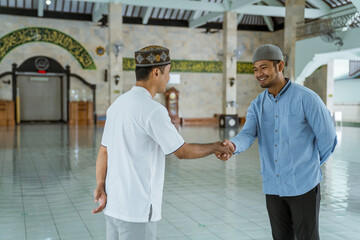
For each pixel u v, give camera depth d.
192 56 22.98
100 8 19.19
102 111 21.53
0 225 3.87
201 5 17.48
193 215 4.21
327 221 3.99
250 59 23.95
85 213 4.30
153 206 1.80
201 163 7.90
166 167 7.41
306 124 2.12
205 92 23.33
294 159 2.12
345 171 6.89
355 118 20.34
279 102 2.15
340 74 21.23
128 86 21.80
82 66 21.05
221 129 17.77
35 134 14.38
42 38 20.25
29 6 20.00
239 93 23.84
